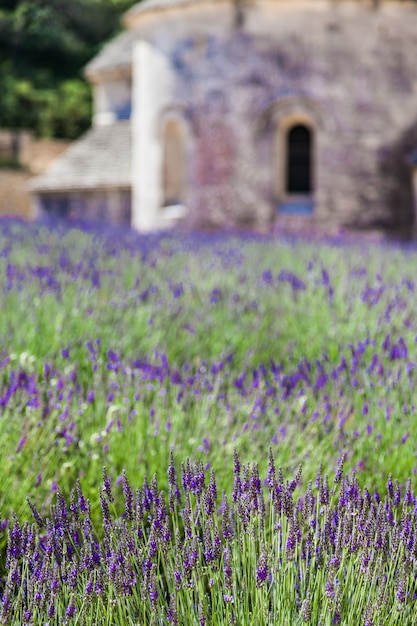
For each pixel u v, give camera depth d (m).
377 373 5.57
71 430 4.59
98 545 3.46
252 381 5.58
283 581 3.16
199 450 4.50
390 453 4.76
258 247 12.99
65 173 27.72
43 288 7.72
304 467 4.41
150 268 9.64
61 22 44.84
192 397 5.17
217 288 8.66
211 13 20.58
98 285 8.12
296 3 20.03
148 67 21.95
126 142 28.20
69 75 45.22
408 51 20.34
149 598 3.16
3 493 4.01
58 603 3.13
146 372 5.38
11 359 5.46
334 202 20.34
